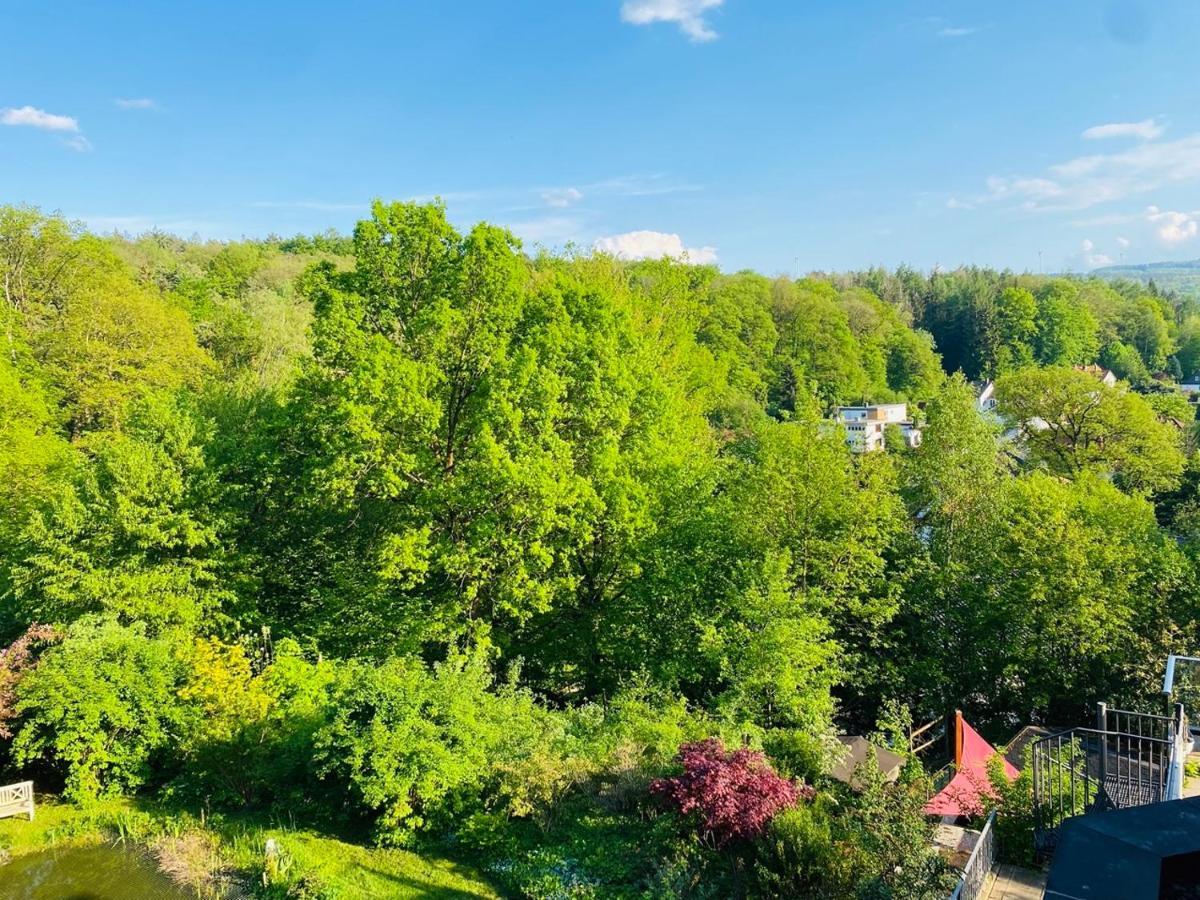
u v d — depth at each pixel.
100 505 19.20
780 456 22.98
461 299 20.69
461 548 19.78
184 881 12.65
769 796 11.94
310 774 15.11
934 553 26.09
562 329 21.39
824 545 21.75
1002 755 13.77
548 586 19.95
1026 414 45.50
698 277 37.41
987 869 10.40
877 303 103.81
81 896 12.36
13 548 20.58
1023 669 22.59
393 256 20.69
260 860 13.14
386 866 12.84
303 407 21.67
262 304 50.03
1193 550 24.55
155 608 18.45
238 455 22.73
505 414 18.86
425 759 13.37
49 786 16.17
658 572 21.58
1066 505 23.75
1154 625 22.14
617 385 21.48
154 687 15.91
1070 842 6.69
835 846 10.59
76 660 15.45
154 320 36.34
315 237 117.06
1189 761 12.18
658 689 18.55
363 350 19.30
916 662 23.34
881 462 23.83
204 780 15.71
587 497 19.59
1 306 33.69
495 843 13.31
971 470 27.19
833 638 23.39
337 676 15.98
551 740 15.28
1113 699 21.62
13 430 24.95
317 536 23.98
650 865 11.87
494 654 21.38
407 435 20.31
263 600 23.12
